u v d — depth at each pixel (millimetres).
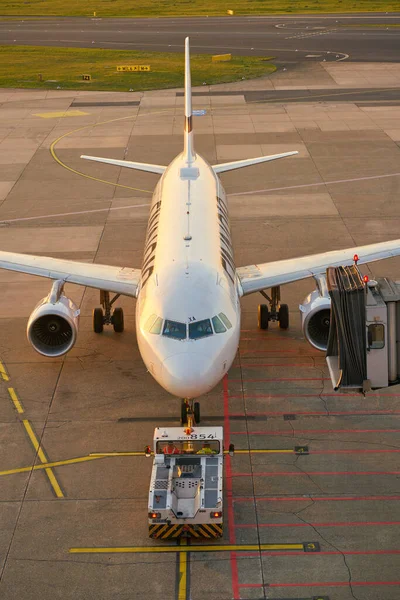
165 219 27219
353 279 20984
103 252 36062
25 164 50062
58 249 36500
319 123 58469
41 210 41969
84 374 26328
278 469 21359
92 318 30141
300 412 24016
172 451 20062
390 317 20328
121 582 17453
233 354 21500
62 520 19531
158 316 21219
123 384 25688
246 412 24078
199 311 21078
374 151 51406
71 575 17703
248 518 19453
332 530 18969
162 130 57531
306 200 42781
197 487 19219
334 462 21594
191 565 17922
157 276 22953
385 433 22875
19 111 65000
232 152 51469
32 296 32094
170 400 24719
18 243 37312
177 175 31016
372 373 20500
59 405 24562
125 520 19500
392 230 38125
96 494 20469
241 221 39906
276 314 28984
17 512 19859
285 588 17141
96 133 57250
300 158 50250
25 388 25531
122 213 41312
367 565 17781
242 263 34500
